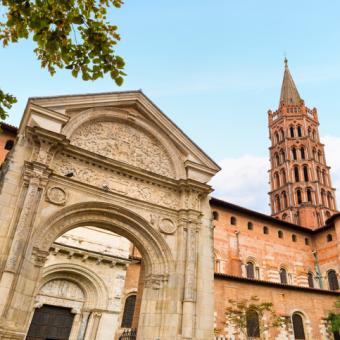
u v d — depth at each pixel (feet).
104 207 60.44
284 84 297.74
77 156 60.75
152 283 61.00
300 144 243.60
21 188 52.65
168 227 65.57
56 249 84.79
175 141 73.61
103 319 84.38
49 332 81.35
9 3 23.61
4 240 48.67
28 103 59.82
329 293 122.72
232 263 135.23
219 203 144.56
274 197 235.81
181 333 56.18
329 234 161.48
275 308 109.09
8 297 44.62
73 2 24.14
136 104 71.97
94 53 25.43
